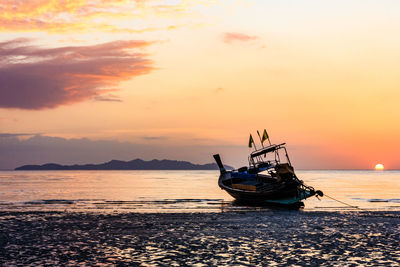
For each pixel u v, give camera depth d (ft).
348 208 118.73
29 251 58.75
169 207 120.16
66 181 377.09
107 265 51.44
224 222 88.17
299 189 117.80
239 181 143.54
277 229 78.89
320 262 53.06
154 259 54.39
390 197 168.96
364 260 54.03
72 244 63.87
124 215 99.50
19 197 161.89
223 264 51.98
